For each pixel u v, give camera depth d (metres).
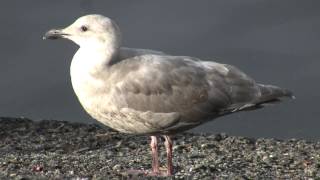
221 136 16.73
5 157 13.89
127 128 12.61
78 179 11.98
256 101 12.81
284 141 16.38
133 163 13.75
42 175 12.22
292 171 13.55
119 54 12.25
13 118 17.81
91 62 12.05
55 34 12.38
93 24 12.16
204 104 12.52
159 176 12.52
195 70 12.57
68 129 17.09
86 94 12.16
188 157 14.55
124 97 12.09
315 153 15.11
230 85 12.70
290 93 13.15
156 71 12.28
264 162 14.18
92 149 15.46
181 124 12.59
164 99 12.30
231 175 12.93
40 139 16.17
